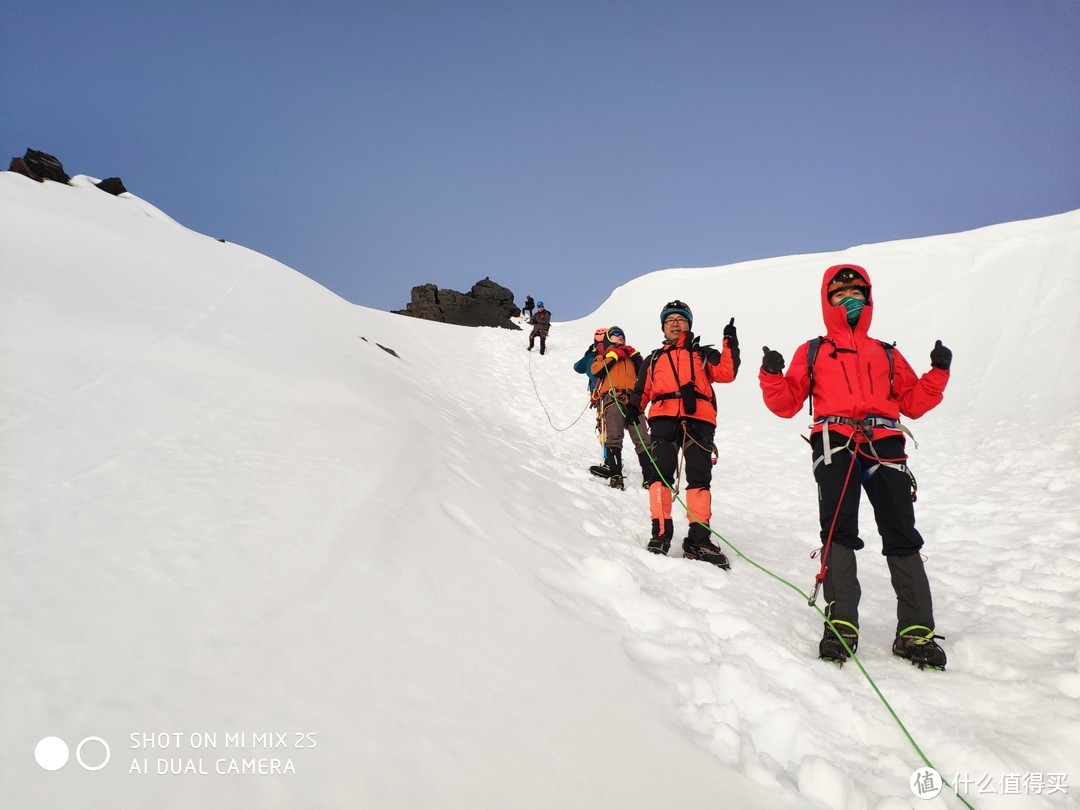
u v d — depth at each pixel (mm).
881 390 3262
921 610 3029
